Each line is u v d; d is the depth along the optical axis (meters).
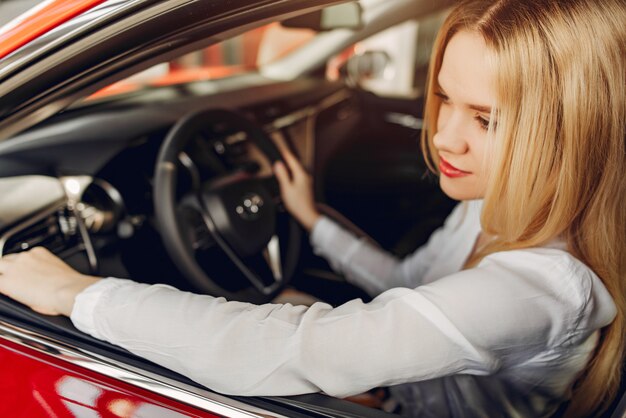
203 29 0.79
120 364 0.75
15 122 0.82
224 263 1.38
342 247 1.32
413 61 3.03
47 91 0.80
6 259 0.87
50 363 0.77
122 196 1.40
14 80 0.76
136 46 0.77
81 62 0.77
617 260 0.74
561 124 0.66
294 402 0.71
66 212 1.23
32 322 0.80
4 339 0.80
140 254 1.43
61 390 0.76
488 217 0.74
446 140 0.74
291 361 0.67
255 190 1.34
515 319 0.66
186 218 1.30
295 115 2.13
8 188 1.14
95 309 0.76
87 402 0.75
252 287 1.33
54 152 1.26
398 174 2.29
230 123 1.37
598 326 0.74
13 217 1.11
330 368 0.67
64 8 0.74
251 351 0.69
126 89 1.77
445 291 0.67
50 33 0.74
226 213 1.28
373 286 1.29
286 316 0.72
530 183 0.68
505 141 0.68
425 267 1.19
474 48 0.68
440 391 0.87
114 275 1.33
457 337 0.65
